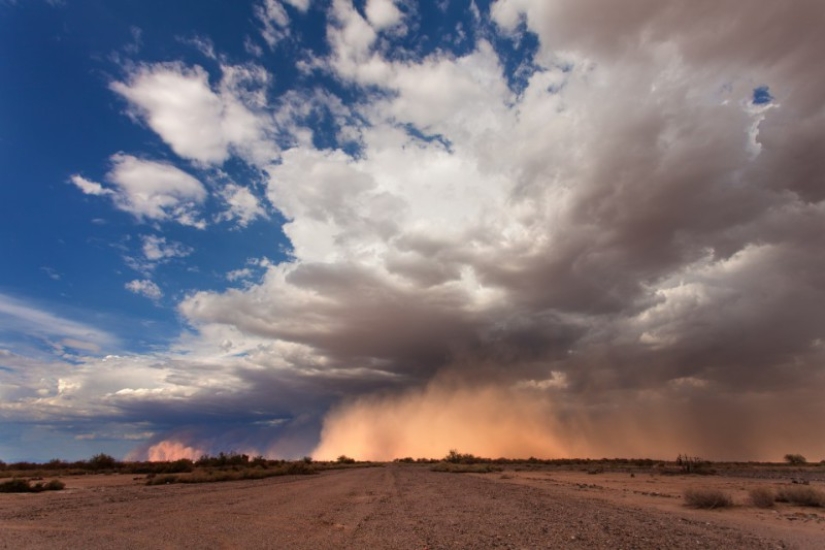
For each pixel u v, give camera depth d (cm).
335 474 5366
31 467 6706
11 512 1642
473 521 1434
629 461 10862
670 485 3388
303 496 2336
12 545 1029
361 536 1155
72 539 1103
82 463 6956
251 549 987
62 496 2339
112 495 2394
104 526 1309
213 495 2391
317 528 1288
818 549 1013
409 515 1586
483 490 2817
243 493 2528
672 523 1399
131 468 6431
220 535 1159
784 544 1062
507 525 1346
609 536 1154
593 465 9031
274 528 1279
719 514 1677
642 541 1085
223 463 6944
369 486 3158
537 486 3253
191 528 1270
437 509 1777
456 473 5888
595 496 2433
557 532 1215
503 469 7331
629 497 2380
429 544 1047
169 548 996
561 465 9456
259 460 7338
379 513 1641
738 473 5394
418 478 4375
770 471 5925
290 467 5638
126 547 1004
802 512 1750
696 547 1021
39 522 1395
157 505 1888
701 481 3862
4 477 4228
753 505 1933
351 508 1800
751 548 1013
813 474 5128
